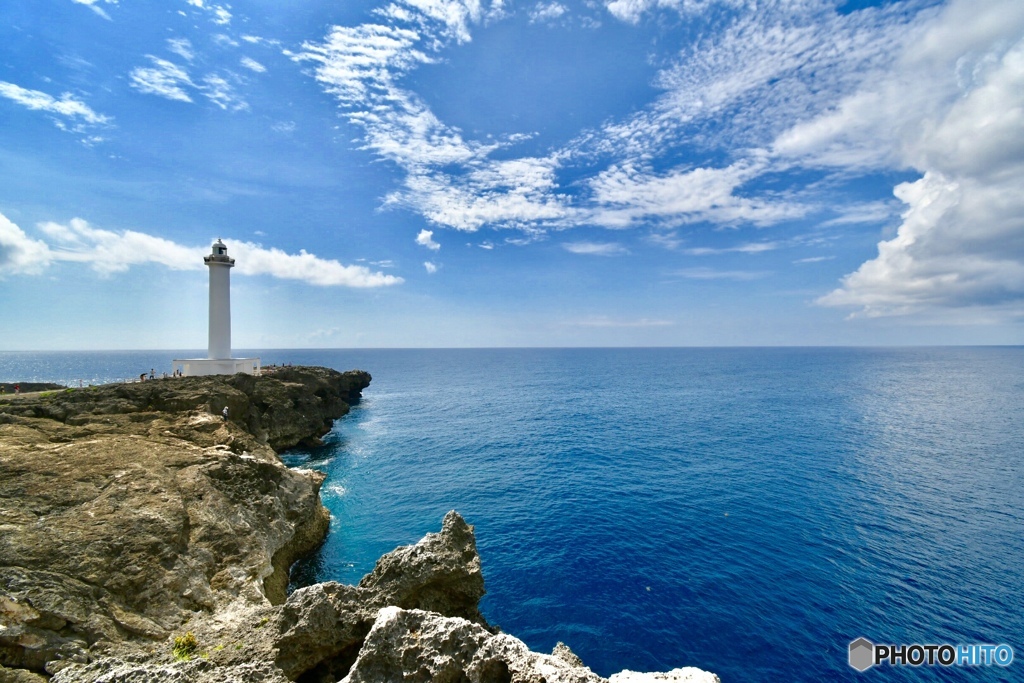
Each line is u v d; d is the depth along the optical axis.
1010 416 74.75
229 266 60.84
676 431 64.38
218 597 18.34
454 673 9.88
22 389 52.22
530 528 32.53
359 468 48.72
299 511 28.86
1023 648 20.14
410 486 42.44
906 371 174.38
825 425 67.94
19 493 19.70
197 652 12.35
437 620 10.72
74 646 13.68
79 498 20.30
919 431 63.34
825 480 42.25
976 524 32.25
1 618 13.62
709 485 41.06
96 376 164.50
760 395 102.62
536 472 46.06
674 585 25.03
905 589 24.47
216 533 21.34
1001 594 23.88
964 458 49.56
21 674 12.32
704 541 30.08
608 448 55.22
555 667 10.06
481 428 69.62
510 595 24.36
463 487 41.81
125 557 17.70
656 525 32.62
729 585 25.00
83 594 15.52
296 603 12.44
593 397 103.25
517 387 128.62
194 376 52.34
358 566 28.05
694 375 159.50
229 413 43.81
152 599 16.83
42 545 16.86
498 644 10.39
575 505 36.72
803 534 30.94
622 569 26.69
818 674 18.97
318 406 65.44
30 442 25.02
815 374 160.88
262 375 61.62
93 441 26.25
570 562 27.56
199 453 27.72
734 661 19.73
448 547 16.77
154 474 23.66
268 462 29.94
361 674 9.79
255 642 12.05
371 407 93.94
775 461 48.69
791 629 21.53
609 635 21.33
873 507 35.53
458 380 154.88
